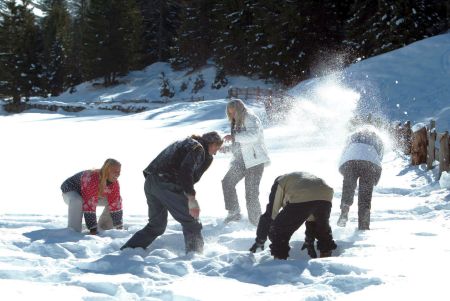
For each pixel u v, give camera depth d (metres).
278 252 5.31
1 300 3.74
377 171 7.02
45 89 74.56
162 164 5.64
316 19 48.97
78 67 78.12
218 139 5.84
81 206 6.66
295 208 5.32
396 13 41.81
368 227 6.93
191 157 5.53
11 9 69.25
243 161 7.50
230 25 57.69
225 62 58.38
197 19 64.44
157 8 77.69
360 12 44.81
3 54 68.12
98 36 69.38
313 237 5.75
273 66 50.62
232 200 7.64
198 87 59.56
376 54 42.81
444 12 43.53
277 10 51.84
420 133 13.18
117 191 6.88
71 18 92.00
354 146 7.12
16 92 67.81
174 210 5.67
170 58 74.38
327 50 49.53
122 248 5.80
